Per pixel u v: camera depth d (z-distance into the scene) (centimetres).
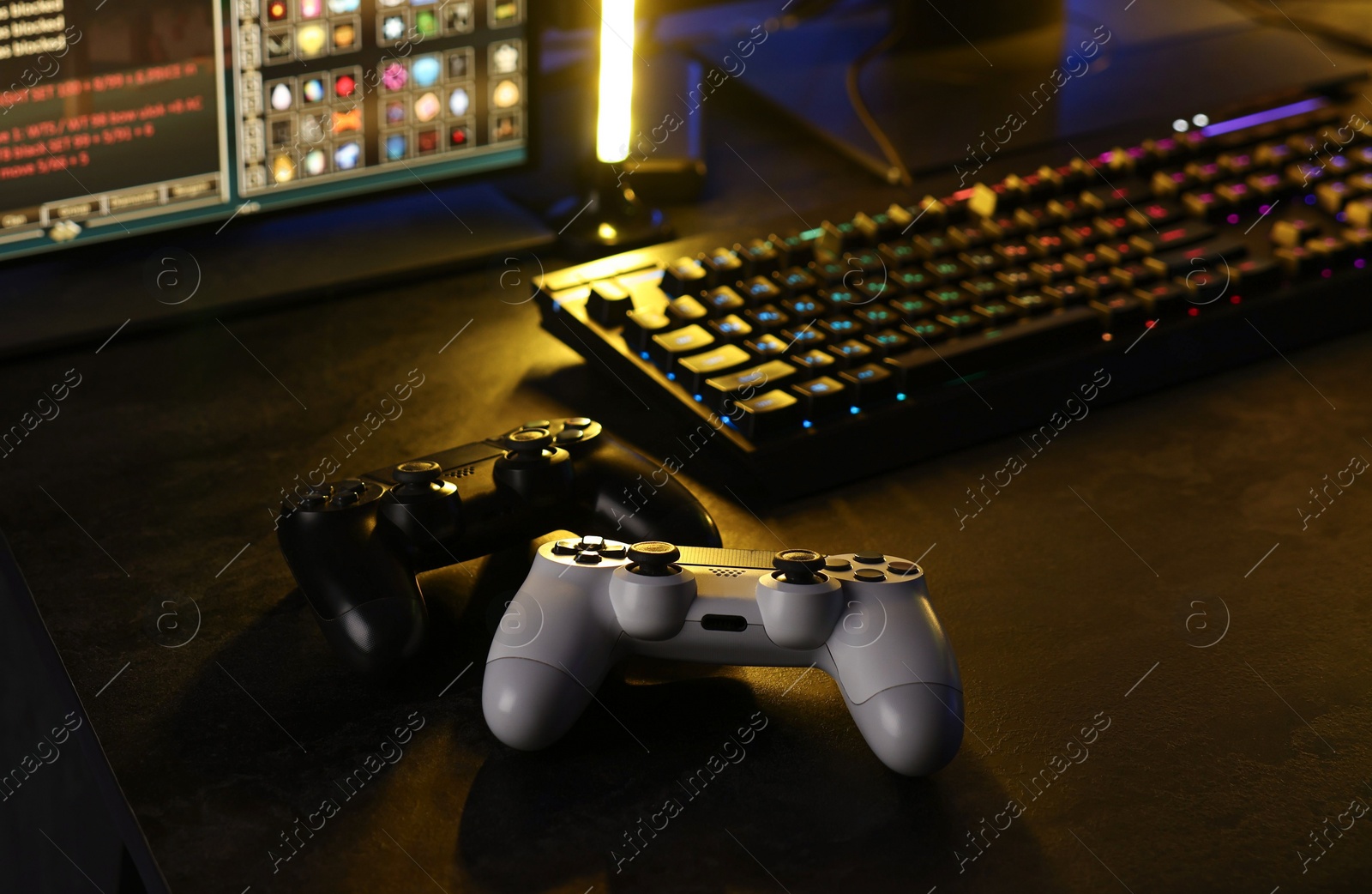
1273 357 89
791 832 52
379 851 50
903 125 111
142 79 87
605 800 53
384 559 60
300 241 97
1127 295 86
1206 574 68
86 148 87
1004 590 67
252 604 65
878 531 72
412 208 102
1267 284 89
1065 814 53
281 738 56
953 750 53
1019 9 125
